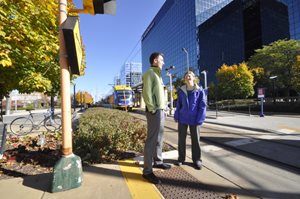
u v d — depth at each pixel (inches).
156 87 135.0
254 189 125.3
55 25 227.5
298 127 380.8
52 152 194.7
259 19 2345.0
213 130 365.1
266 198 114.7
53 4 209.2
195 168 156.7
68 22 112.2
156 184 126.3
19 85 225.9
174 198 110.1
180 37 2753.4
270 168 163.3
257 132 341.1
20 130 382.0
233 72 1663.4
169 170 151.7
